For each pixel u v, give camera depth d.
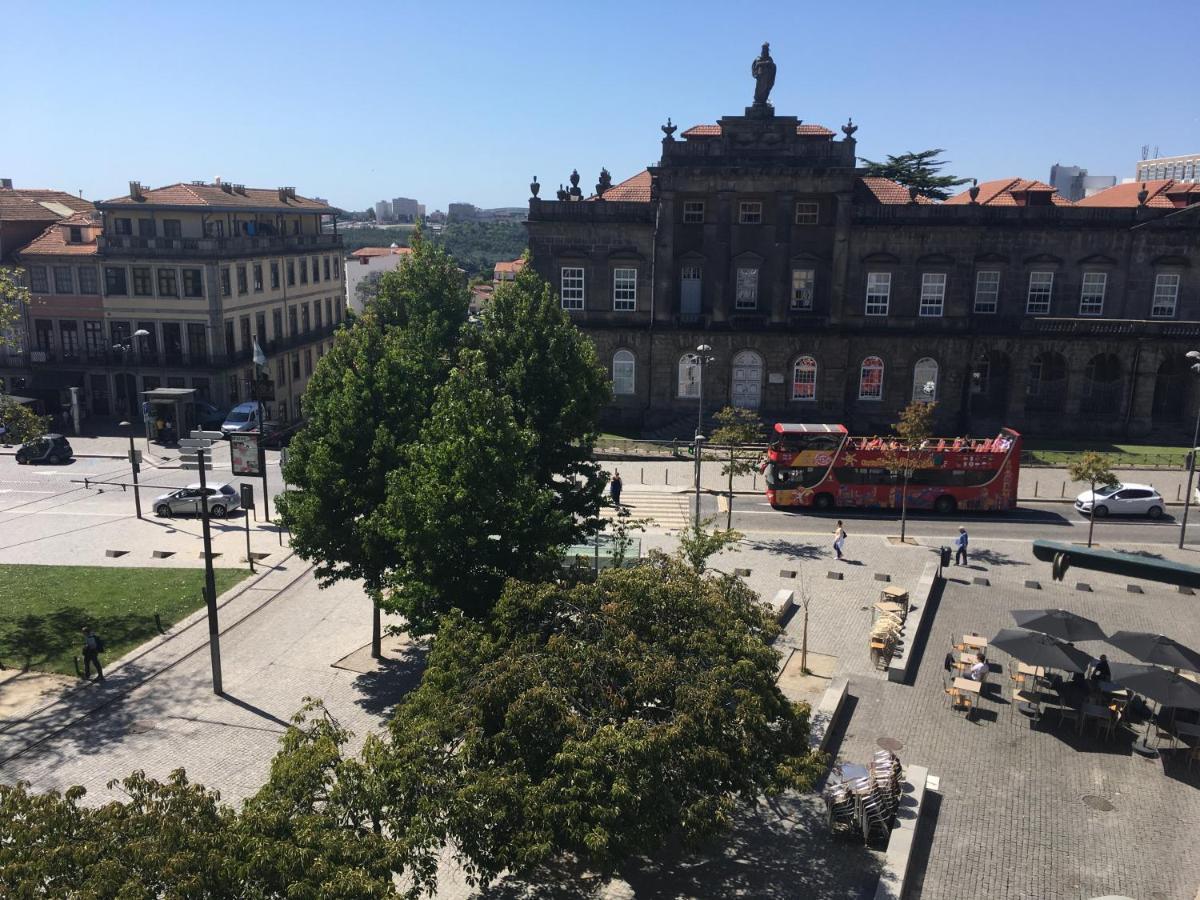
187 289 71.31
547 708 18.23
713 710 18.34
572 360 36.50
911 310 68.25
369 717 28.22
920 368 68.56
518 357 35.84
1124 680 25.89
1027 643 27.72
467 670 19.83
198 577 40.53
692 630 20.94
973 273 67.81
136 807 13.51
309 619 36.28
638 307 69.38
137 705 29.00
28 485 56.72
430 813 16.50
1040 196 68.31
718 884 20.11
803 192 65.38
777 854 21.22
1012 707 28.67
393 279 50.59
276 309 81.06
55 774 24.95
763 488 56.19
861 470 51.47
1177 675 25.84
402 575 27.38
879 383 69.19
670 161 65.88
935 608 36.97
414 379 33.50
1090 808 23.48
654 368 69.06
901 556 43.59
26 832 12.56
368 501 30.75
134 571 41.22
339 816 15.93
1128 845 21.98
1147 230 66.88
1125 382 68.06
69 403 73.75
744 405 69.19
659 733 17.55
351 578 32.06
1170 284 67.88
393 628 29.53
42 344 73.88
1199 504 52.66
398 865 14.88
